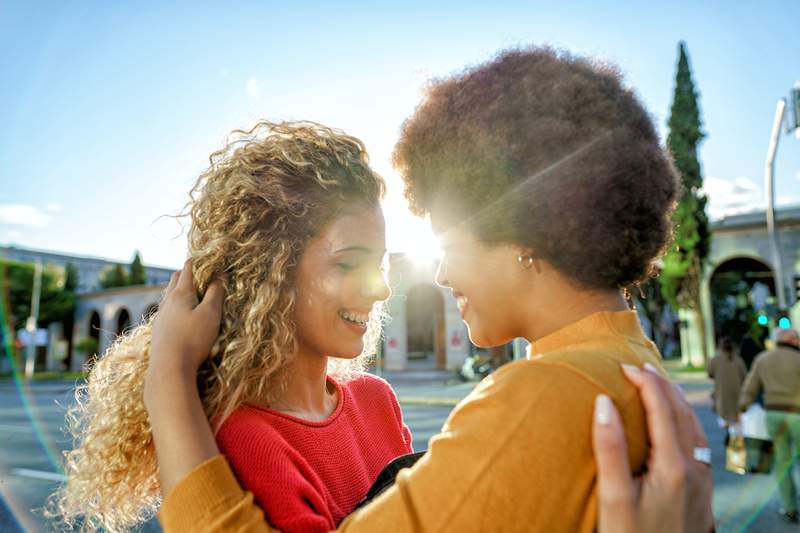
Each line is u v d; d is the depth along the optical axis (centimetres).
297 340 122
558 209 79
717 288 3048
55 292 4375
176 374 95
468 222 86
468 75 92
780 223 2419
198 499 82
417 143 92
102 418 116
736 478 645
